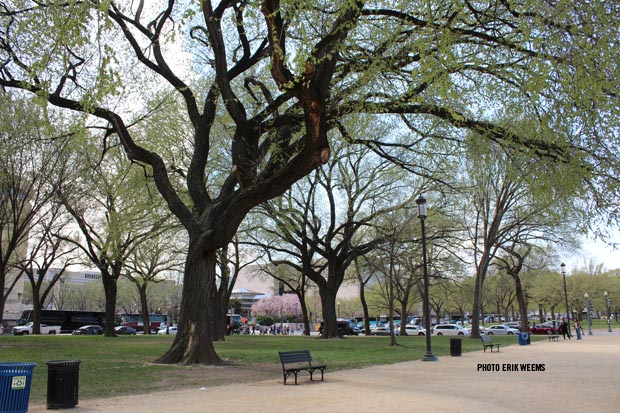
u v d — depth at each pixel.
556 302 71.75
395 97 14.60
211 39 15.74
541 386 11.72
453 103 14.26
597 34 9.91
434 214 29.25
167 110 24.41
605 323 85.81
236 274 41.31
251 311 110.31
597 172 12.58
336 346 27.27
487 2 12.10
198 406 8.83
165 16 17.17
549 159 13.46
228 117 19.47
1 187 24.55
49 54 11.62
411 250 32.84
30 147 23.05
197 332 15.62
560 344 31.16
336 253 37.81
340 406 8.85
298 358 12.48
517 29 10.34
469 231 39.09
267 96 17.53
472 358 20.28
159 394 10.25
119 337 38.25
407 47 13.02
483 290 69.25
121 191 25.95
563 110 11.70
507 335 50.22
